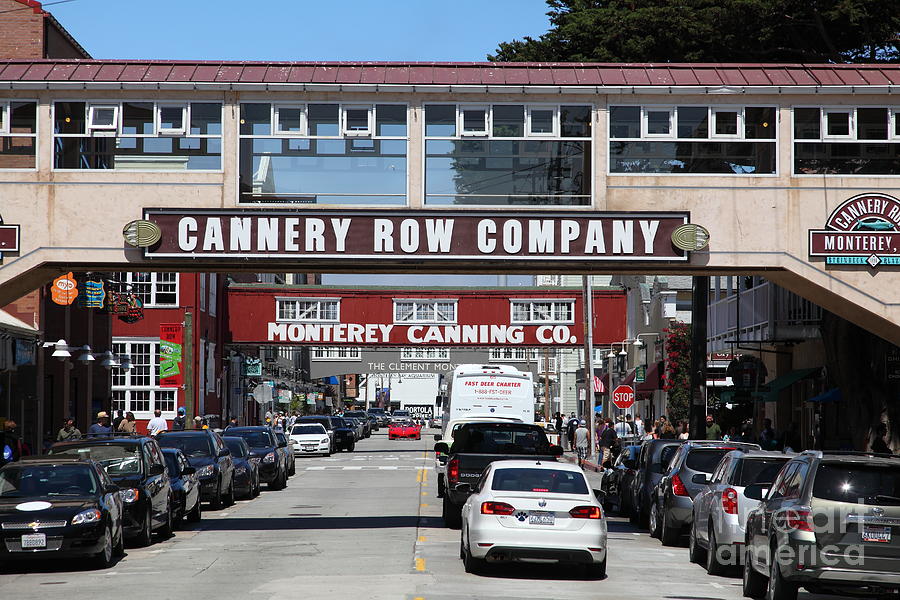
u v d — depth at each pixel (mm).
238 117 25281
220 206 25141
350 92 25297
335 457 63656
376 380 190875
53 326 42875
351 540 23094
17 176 25016
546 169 25438
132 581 17312
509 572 18328
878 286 25234
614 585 17141
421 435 111938
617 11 34469
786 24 33250
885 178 25328
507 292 65312
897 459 14414
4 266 24844
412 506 31672
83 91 25172
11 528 18328
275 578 17297
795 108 25578
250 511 30750
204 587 16375
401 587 16141
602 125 25453
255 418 87250
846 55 34750
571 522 17516
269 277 94312
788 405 42188
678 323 52688
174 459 26375
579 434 54500
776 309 35812
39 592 16266
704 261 25297
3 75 24969
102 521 18938
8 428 29953
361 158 25344
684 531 22734
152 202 25094
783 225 25328
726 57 34719
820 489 14219
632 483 28484
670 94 25438
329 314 65938
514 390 40062
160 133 25188
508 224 25109
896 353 30562
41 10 42031
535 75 25672
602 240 25203
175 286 61062
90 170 25031
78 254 24969
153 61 25578
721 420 46281
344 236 25031
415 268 25641
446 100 25469
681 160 25453
